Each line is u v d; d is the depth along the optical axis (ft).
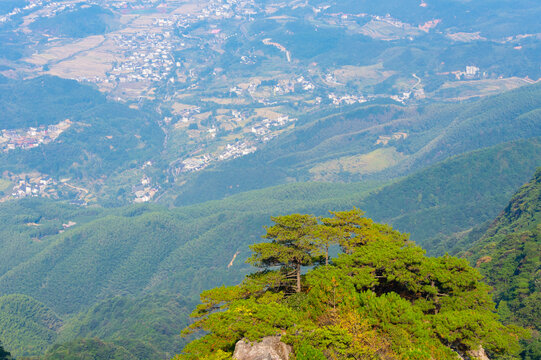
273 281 212.64
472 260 530.27
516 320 344.08
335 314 180.55
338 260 219.20
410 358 161.07
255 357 165.07
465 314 185.26
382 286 222.69
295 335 168.76
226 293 204.23
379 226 255.50
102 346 618.85
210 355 171.73
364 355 161.07
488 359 184.96
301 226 223.10
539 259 407.64
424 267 207.62
